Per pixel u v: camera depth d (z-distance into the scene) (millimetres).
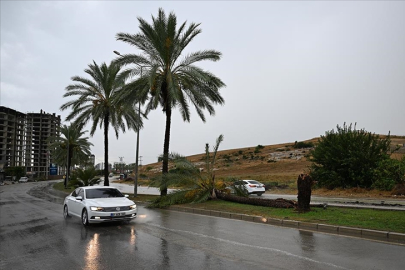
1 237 9375
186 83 20953
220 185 19438
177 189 19828
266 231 9938
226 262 6406
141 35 21062
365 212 12242
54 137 51250
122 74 21344
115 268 6105
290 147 104375
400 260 6434
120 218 11156
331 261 6383
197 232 9812
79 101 29078
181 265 6246
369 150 26281
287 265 6145
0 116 118938
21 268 6207
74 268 6148
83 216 11492
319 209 13555
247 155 101438
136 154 26531
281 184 39562
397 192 22281
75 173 41281
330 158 27734
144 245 8016
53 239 8961
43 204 21141
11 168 108312
